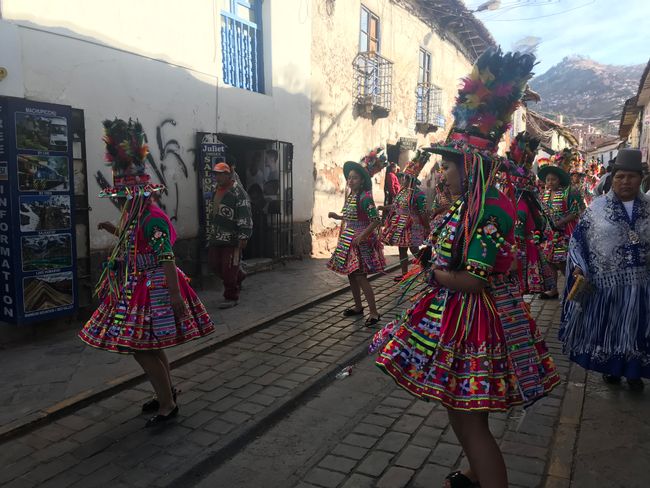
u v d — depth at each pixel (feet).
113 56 19.49
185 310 10.59
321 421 11.41
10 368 14.10
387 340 7.54
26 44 16.42
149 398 12.51
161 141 21.85
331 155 35.17
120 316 10.32
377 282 26.22
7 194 15.31
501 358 6.98
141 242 10.45
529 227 16.29
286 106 29.99
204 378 13.74
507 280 7.47
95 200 18.92
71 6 17.83
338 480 9.07
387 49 41.88
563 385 12.71
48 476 9.24
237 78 27.14
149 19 20.99
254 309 20.29
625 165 11.05
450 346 6.95
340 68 35.42
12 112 15.15
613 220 11.24
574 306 11.90
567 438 9.94
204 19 23.85
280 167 29.50
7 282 15.71
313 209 33.50
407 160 45.70
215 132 24.81
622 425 10.43
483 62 7.37
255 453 10.12
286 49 29.63
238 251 20.80
